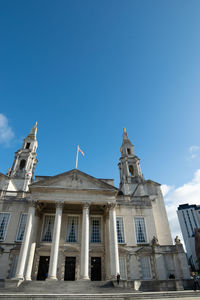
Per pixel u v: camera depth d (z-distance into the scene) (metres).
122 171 53.97
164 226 40.28
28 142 54.72
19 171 47.88
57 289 22.53
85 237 29.33
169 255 32.66
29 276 28.25
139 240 34.81
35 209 31.77
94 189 33.12
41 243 32.97
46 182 33.44
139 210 37.47
